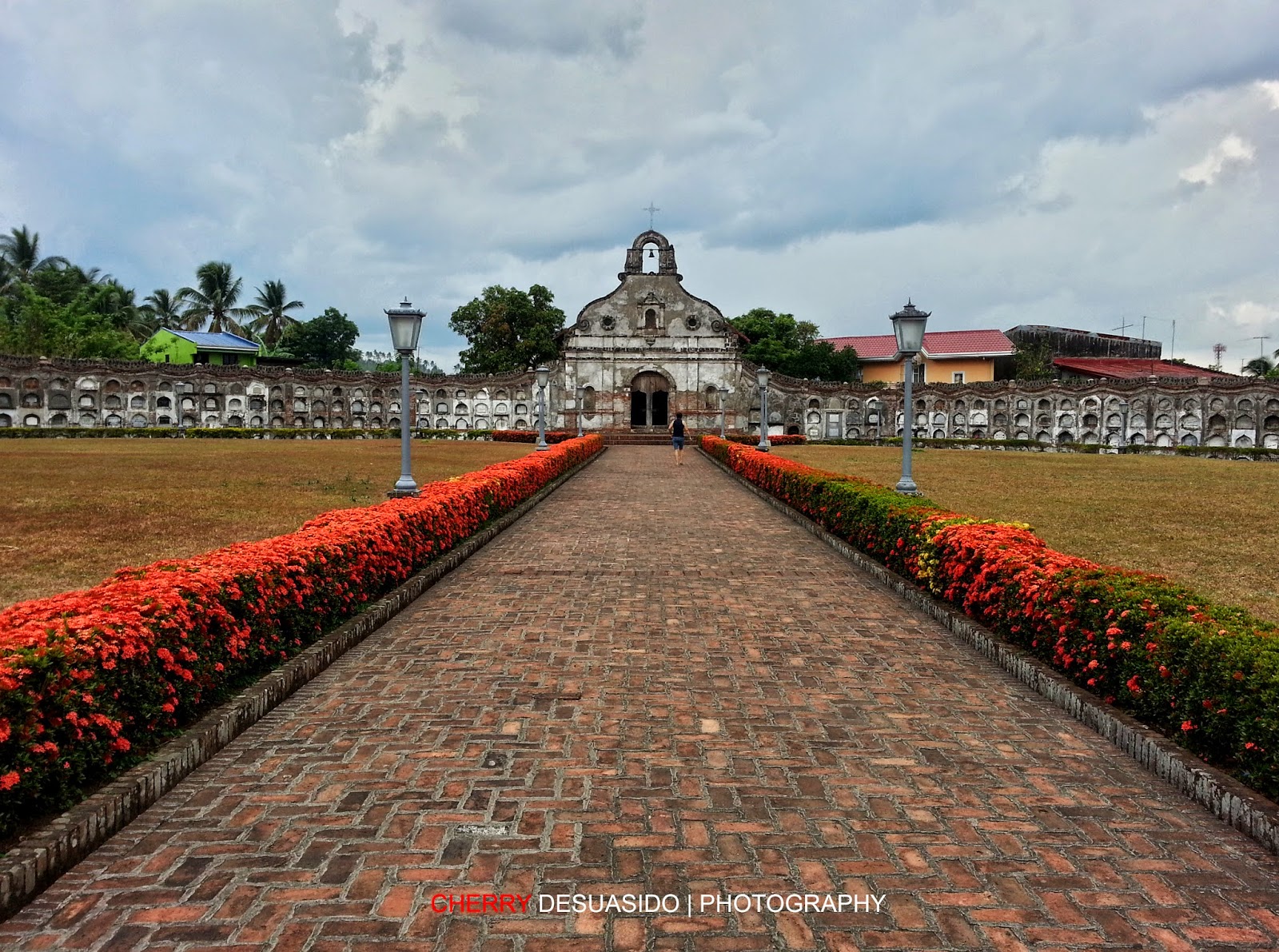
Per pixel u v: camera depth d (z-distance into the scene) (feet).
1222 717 15.08
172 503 51.16
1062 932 11.18
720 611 28.40
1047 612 21.09
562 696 20.02
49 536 38.50
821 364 188.65
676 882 12.26
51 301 169.78
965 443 159.02
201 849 13.03
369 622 25.29
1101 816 14.39
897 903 11.80
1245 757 14.48
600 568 35.78
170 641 16.14
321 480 67.67
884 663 22.81
